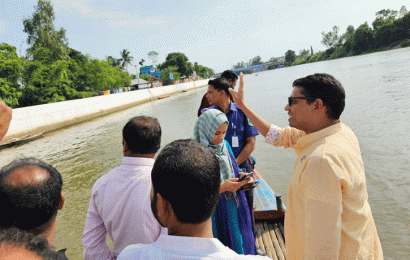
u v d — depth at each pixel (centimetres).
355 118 1169
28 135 2175
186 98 4494
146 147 157
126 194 149
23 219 88
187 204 82
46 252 66
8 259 59
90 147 1503
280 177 714
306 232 121
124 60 8650
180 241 81
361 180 128
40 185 92
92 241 157
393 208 500
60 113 2695
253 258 81
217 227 205
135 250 84
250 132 260
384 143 807
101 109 3494
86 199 770
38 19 4194
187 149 91
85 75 4747
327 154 121
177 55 11150
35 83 3550
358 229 129
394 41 8644
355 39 9981
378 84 2061
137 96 4741
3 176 93
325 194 117
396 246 411
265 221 384
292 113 148
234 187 187
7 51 3206
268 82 5428
